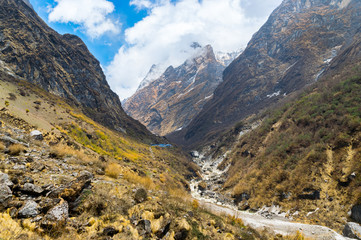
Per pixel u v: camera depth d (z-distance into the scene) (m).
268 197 41.00
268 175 47.53
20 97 46.22
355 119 40.88
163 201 9.46
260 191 44.16
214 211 12.81
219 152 121.69
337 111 50.50
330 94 61.19
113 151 54.66
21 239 4.45
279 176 43.41
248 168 63.75
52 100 63.34
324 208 30.27
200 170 102.56
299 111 67.56
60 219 5.48
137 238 6.36
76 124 52.62
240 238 9.87
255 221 25.38
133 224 6.91
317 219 29.12
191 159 137.25
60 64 93.81
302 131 56.16
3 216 4.92
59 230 5.28
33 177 7.47
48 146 13.48
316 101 64.81
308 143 48.19
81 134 48.53
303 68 199.12
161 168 63.34
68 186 6.74
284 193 38.31
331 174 34.75
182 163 97.94
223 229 10.01
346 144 37.66
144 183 12.22
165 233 7.48
